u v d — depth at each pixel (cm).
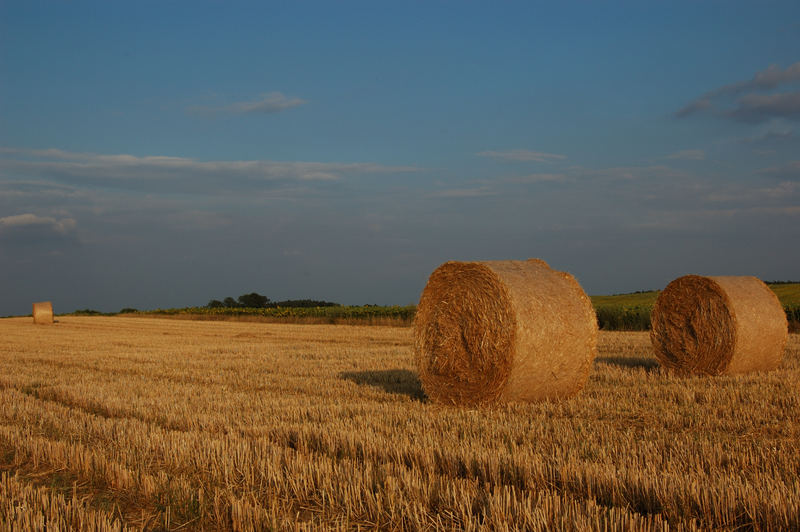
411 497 497
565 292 962
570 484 521
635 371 1249
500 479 546
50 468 647
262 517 480
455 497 479
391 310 3988
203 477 588
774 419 762
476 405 937
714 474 511
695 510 460
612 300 4306
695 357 1263
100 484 590
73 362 1614
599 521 429
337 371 1362
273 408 905
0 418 891
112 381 1252
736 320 1204
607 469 524
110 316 5566
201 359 1677
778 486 478
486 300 938
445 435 694
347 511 487
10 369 1484
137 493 560
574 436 677
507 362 905
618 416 811
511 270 962
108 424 800
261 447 659
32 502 530
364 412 868
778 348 1266
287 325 3706
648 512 457
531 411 857
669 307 1318
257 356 1753
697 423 751
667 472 529
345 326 3444
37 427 831
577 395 971
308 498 529
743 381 1105
